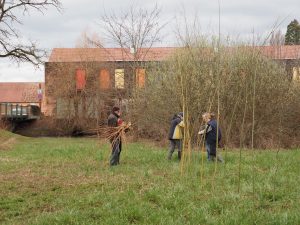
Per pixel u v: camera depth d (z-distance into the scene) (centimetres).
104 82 4644
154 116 2956
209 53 2316
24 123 5678
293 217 767
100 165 1582
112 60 4875
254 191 982
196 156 1398
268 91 2550
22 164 1692
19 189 1145
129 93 3581
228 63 2066
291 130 2636
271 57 2677
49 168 1557
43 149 2362
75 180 1265
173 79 2784
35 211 929
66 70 5122
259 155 1736
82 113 5019
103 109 4478
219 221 762
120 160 1712
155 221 787
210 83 2134
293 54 2912
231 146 2286
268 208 878
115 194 1023
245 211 816
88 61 4950
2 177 1352
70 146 2445
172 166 1485
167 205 891
